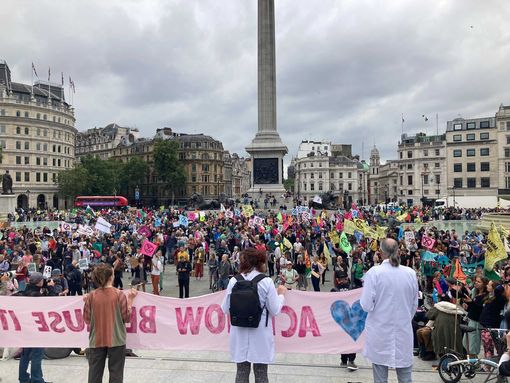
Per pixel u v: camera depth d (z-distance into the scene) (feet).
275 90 220.23
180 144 489.26
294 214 155.43
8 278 45.68
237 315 21.26
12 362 36.01
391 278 22.30
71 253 76.54
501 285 36.94
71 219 197.47
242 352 21.61
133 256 76.74
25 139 412.16
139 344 33.42
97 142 594.24
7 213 199.11
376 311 22.44
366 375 31.91
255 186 215.72
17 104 405.18
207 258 98.78
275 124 220.84
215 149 506.07
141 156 512.63
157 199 494.18
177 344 33.19
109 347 25.22
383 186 652.07
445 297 46.65
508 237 84.69
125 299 26.03
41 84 483.10
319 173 590.55
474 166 427.74
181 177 441.68
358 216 142.61
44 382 29.73
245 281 21.84
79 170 401.49
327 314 32.01
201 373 31.99
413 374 33.30
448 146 440.04
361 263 64.95
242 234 96.22
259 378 21.77
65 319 33.83
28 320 33.94
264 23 217.15
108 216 191.62
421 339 38.06
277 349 32.32
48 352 36.27
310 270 71.77
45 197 426.51
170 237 108.06
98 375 25.27
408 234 84.99
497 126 413.59
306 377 31.40
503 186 410.11
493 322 36.35
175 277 90.68
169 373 32.01
